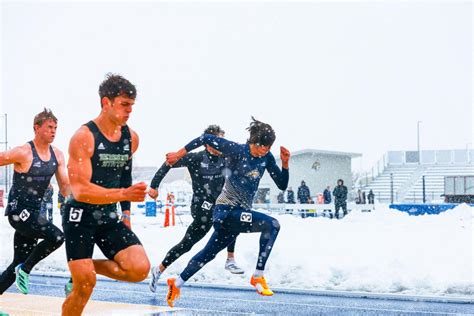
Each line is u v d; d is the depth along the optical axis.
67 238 6.64
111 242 6.83
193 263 9.24
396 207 36.16
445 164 75.38
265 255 9.03
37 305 10.76
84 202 6.61
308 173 58.69
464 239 17.75
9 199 9.05
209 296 11.99
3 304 10.89
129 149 6.86
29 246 9.33
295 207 36.72
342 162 60.66
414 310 10.16
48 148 9.20
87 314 9.80
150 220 38.34
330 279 12.88
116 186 6.89
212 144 9.36
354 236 19.58
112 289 13.13
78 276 6.52
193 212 10.92
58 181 9.37
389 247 15.66
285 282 13.27
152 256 15.84
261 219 9.03
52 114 9.10
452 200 48.44
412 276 12.16
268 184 56.91
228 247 11.23
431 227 23.59
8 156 8.71
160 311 10.13
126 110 6.50
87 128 6.50
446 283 11.77
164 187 64.31
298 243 17.05
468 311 10.03
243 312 10.05
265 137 8.84
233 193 9.12
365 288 12.30
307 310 10.25
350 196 60.84
